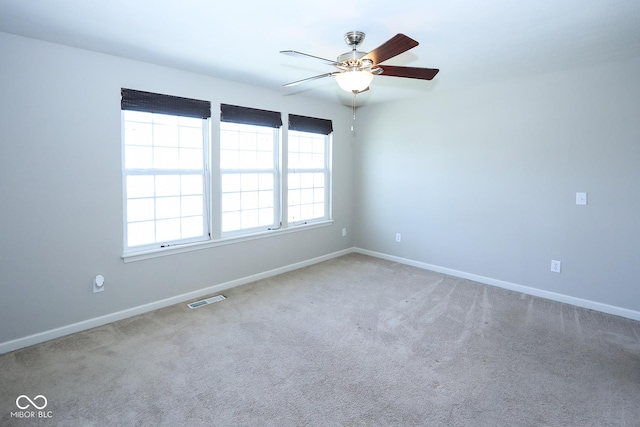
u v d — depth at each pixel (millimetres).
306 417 1819
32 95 2471
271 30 2314
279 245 4273
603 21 2178
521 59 2922
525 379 2146
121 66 2861
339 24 2221
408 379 2146
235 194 3814
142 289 3119
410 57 2854
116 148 2887
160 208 3240
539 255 3531
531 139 3504
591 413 1850
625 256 3037
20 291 2504
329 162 4895
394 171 4734
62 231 2660
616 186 3045
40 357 2383
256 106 3838
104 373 2195
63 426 1744
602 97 3062
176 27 2271
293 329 2809
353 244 5320
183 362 2326
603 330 2799
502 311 3174
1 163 2379
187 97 3271
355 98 4492
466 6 1973
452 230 4195
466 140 3984
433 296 3531
